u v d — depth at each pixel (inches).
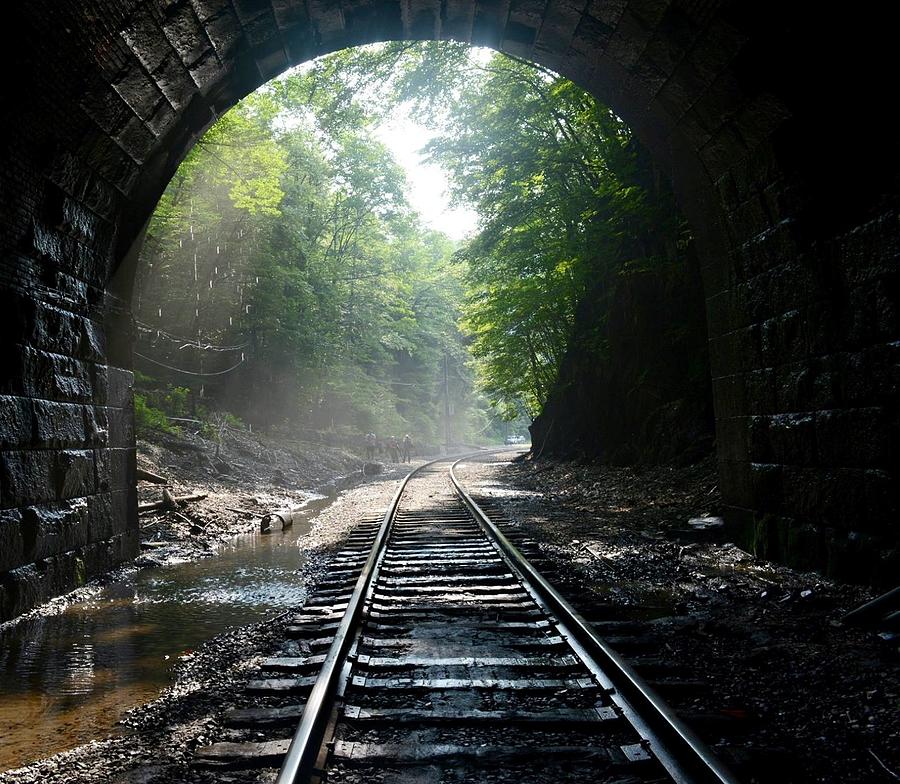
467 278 1056.2
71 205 314.2
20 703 182.4
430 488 834.2
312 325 1446.9
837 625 235.0
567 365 1055.6
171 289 1109.7
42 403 297.6
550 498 682.8
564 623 234.5
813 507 306.8
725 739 149.1
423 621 244.4
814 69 265.1
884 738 148.6
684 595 288.4
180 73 326.6
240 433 1103.0
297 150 1435.8
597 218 872.9
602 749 139.7
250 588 323.6
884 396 259.6
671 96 353.4
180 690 186.1
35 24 238.5
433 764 137.2
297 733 136.2
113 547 370.6
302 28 368.2
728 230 364.8
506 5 369.1
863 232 264.5
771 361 336.2
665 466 687.1
